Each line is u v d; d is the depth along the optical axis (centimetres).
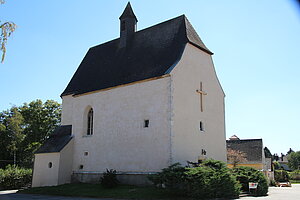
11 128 4816
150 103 2186
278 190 2855
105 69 2823
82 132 2667
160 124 2092
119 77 2534
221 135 2591
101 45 3200
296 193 2375
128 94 2359
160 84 2158
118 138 2345
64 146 2623
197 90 2377
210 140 2425
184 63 2273
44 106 4872
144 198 1741
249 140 4612
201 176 1659
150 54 2483
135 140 2222
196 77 2403
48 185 2605
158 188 1784
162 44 2480
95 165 2470
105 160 2398
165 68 2219
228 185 1788
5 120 5006
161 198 1709
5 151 4934
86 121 2708
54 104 4888
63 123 3033
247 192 2125
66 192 2158
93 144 2534
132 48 2723
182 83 2211
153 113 2152
